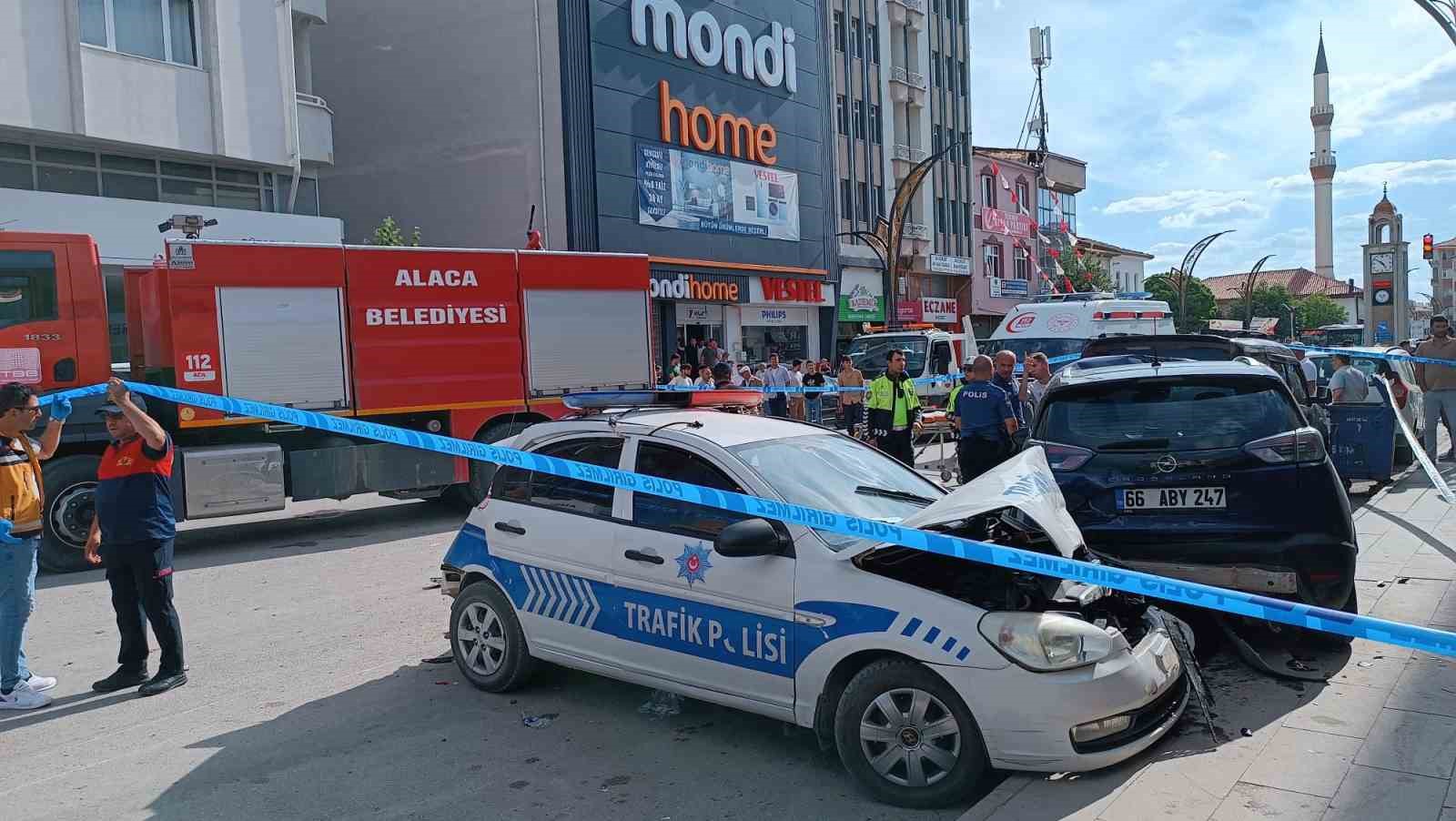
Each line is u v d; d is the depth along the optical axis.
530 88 24.22
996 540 4.77
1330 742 4.34
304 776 4.53
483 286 11.44
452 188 25.39
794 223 31.09
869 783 4.14
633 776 4.46
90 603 8.05
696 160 27.17
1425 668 5.20
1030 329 18.55
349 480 10.56
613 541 5.00
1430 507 9.73
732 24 28.47
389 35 26.17
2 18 15.05
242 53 18.34
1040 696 3.85
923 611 4.05
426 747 4.83
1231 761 4.19
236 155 18.19
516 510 5.52
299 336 10.30
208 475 9.62
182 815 4.18
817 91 32.38
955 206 42.53
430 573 8.70
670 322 26.81
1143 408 5.80
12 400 5.42
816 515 4.29
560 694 5.54
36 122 15.48
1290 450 5.43
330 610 7.51
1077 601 4.50
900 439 12.19
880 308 36.19
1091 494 5.65
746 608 4.49
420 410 11.02
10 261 8.88
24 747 4.97
